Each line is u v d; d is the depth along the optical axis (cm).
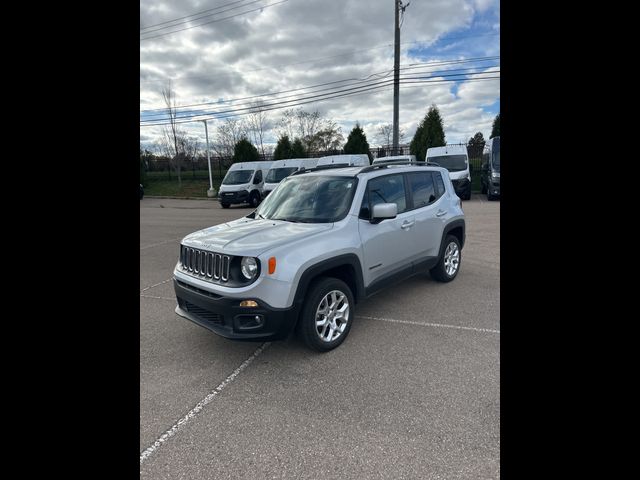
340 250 353
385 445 230
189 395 290
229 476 211
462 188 1669
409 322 414
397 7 1934
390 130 4216
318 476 209
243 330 314
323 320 350
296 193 437
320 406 271
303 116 4053
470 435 235
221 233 369
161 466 219
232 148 4022
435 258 510
